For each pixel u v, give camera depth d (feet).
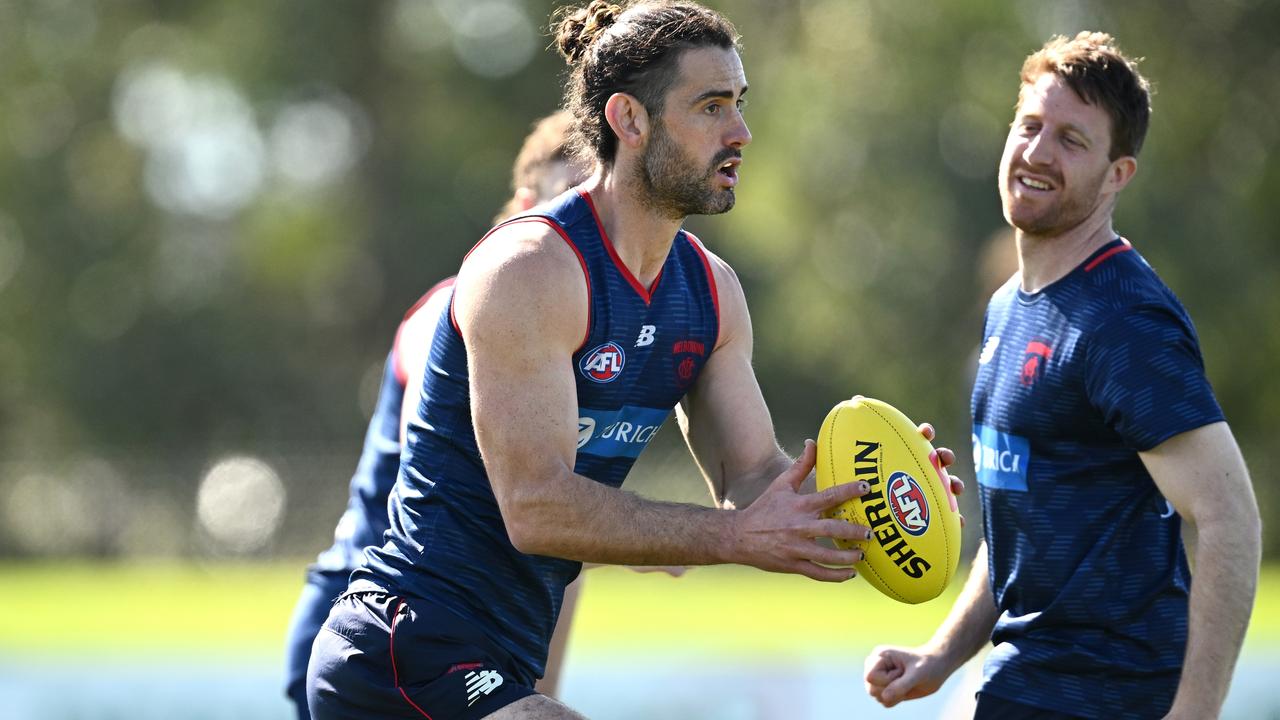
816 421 302.45
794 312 271.28
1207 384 43.27
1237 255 222.07
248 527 220.02
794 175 261.85
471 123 348.59
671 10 44.34
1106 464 45.19
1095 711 45.27
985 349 48.67
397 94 352.08
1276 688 75.25
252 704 80.23
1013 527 47.03
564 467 42.63
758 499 43.32
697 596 127.34
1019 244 47.26
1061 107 45.32
